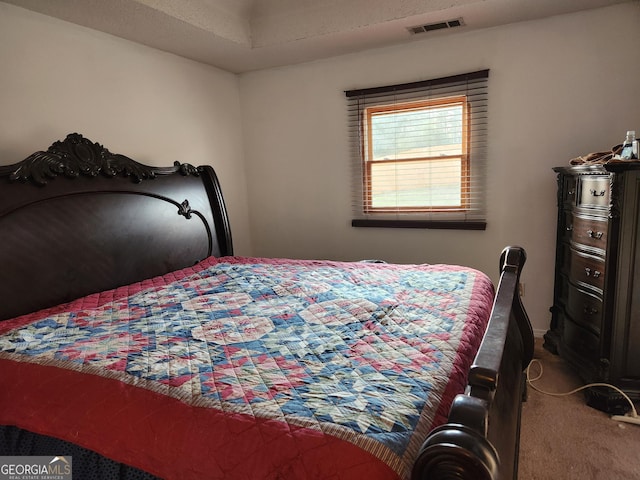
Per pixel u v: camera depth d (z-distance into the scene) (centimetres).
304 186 366
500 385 128
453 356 124
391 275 226
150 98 290
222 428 94
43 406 117
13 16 211
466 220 312
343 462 81
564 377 247
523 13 260
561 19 266
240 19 290
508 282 169
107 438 104
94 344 145
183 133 319
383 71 319
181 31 260
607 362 209
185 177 286
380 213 341
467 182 308
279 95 361
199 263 282
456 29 284
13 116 212
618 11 253
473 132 301
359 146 338
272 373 117
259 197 387
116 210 232
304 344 138
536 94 280
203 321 167
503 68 285
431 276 218
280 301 190
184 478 92
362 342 137
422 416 94
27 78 218
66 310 188
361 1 267
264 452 87
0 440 122
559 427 201
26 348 145
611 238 201
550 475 170
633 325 204
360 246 354
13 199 186
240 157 382
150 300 200
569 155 278
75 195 212
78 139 216
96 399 112
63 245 204
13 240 184
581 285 233
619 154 219
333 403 99
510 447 130
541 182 288
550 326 286
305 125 356
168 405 105
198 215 292
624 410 208
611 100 263
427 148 317
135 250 242
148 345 143
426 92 309
